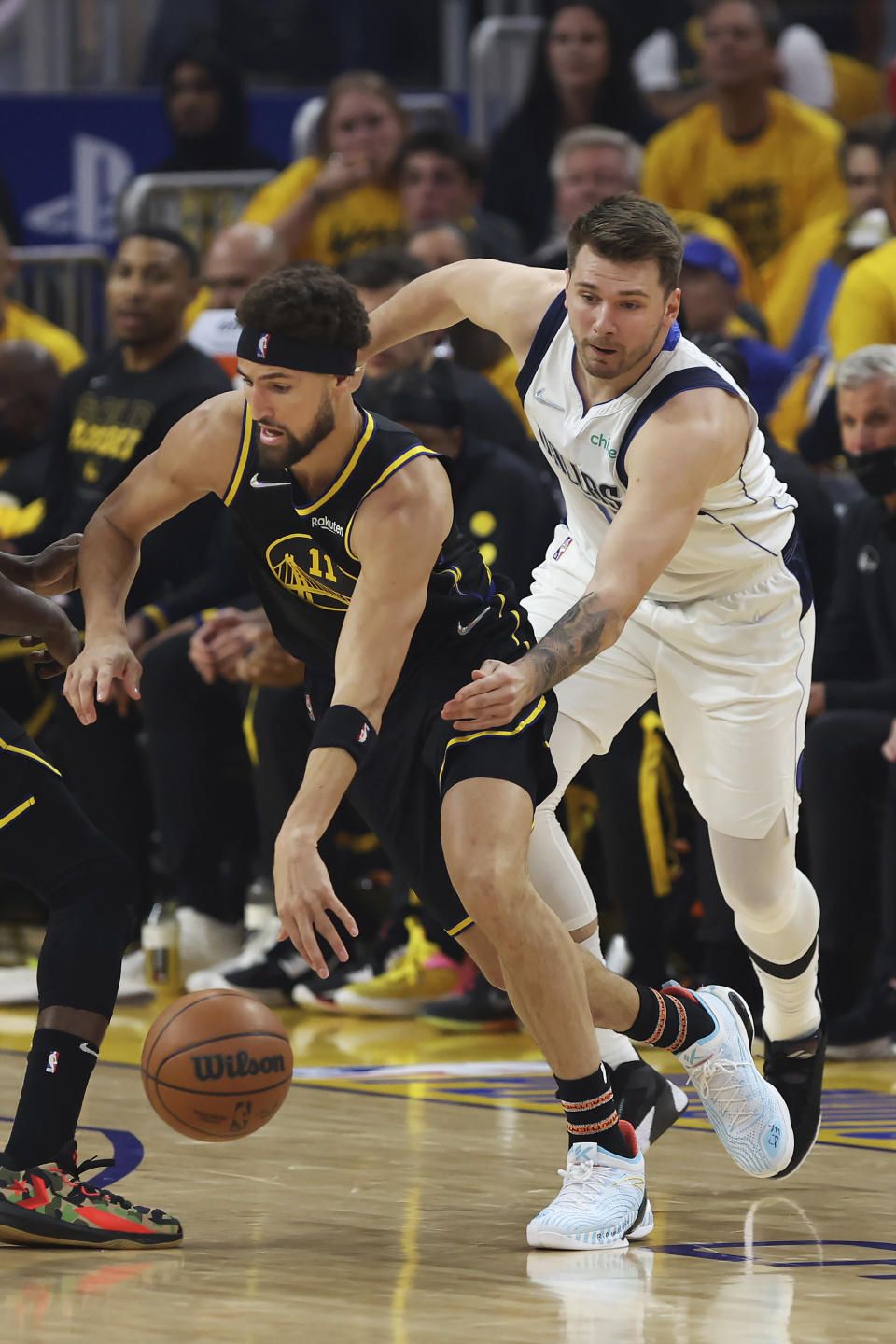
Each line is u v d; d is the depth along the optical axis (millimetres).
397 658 7098
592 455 7910
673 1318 6238
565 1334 6000
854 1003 13367
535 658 7074
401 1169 8898
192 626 15070
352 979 14586
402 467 7137
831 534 13852
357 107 19844
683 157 20328
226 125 21172
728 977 12977
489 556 13883
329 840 15016
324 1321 6133
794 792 9016
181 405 15633
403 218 19906
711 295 15578
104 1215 7203
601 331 7430
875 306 15484
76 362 19750
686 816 14094
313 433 6980
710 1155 9609
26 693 16484
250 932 15500
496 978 7922
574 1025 7402
